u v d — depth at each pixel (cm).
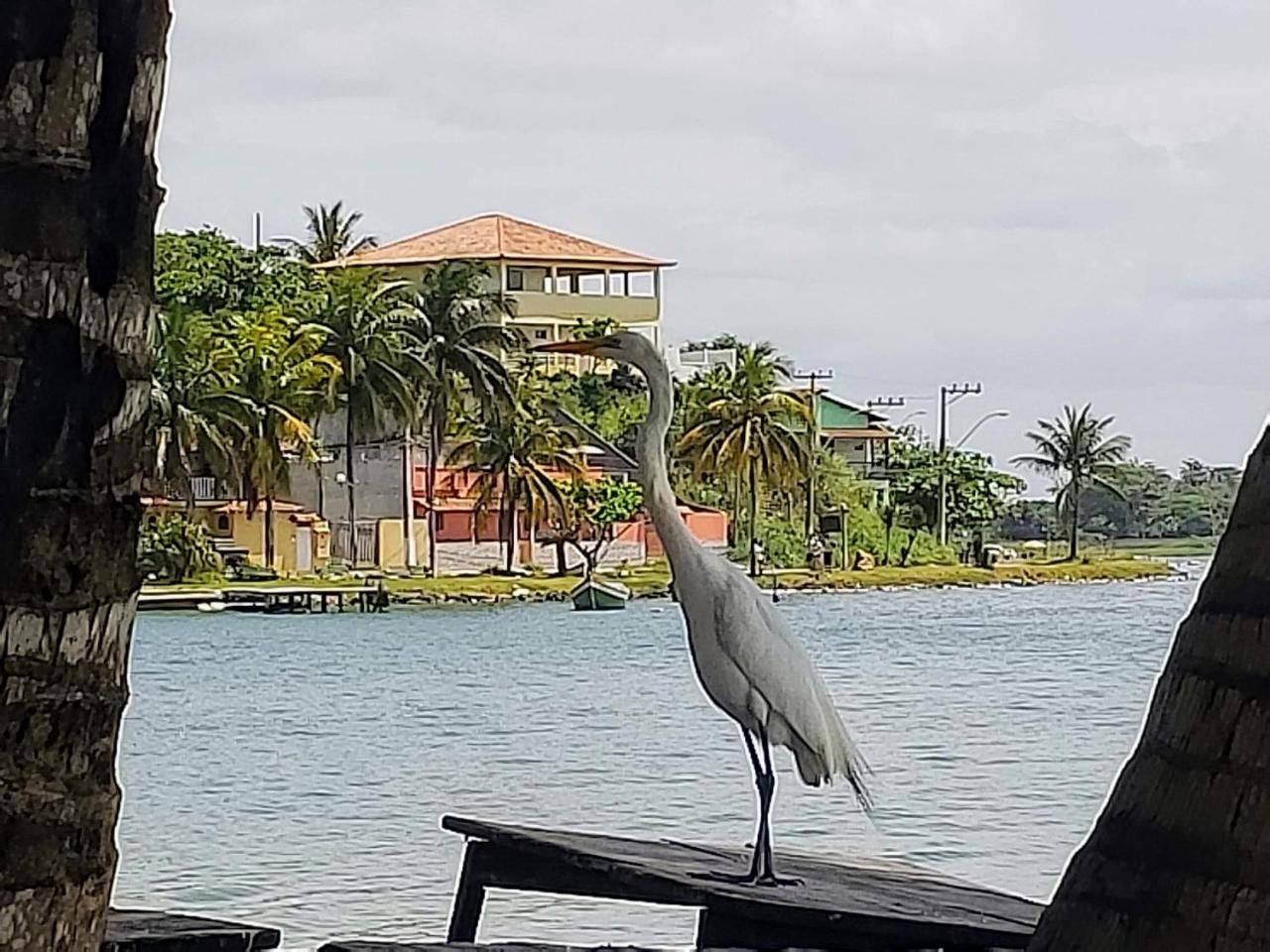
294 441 5219
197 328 5091
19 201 189
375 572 5741
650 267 7994
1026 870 1489
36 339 190
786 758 2192
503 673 3803
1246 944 175
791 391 6931
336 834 1714
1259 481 191
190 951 483
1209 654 188
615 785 2123
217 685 3553
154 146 201
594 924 1162
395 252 8119
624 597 5550
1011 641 4703
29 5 189
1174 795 187
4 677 189
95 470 194
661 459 755
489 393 5625
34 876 190
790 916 610
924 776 2112
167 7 202
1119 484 9138
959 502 8138
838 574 7225
